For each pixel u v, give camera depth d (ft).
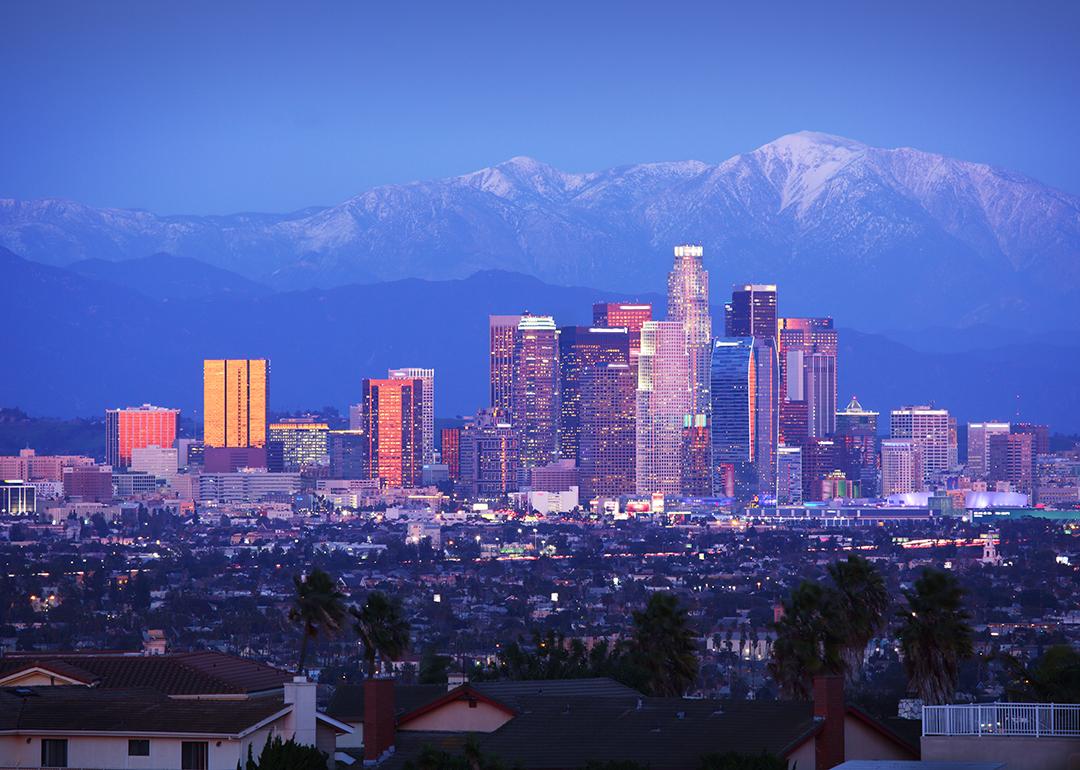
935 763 478.59
